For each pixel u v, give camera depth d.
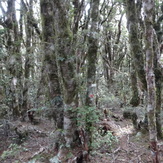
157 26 6.81
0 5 8.17
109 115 9.11
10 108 7.89
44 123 8.06
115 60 16.42
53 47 4.50
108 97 10.88
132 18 5.97
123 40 16.48
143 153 5.12
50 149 4.71
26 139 6.18
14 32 8.06
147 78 4.13
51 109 4.51
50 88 4.61
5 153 4.95
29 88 8.64
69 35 3.98
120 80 12.74
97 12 4.78
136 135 6.53
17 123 7.33
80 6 6.10
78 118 4.01
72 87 4.02
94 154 4.65
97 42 4.55
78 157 4.05
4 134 6.48
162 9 7.17
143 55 5.80
